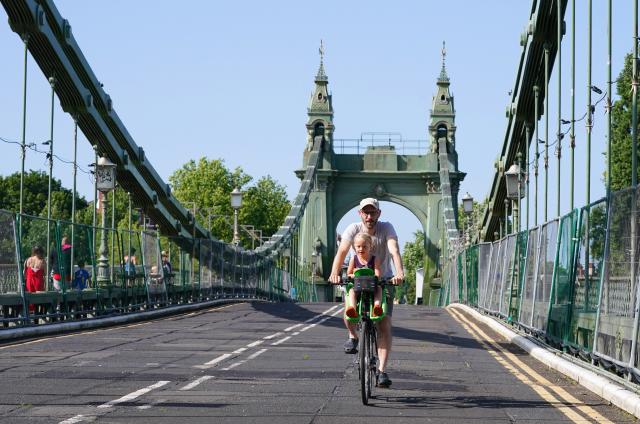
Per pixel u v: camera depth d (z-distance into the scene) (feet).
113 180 131.13
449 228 319.47
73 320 111.45
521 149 183.83
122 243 133.59
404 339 98.78
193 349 81.30
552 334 80.74
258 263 256.52
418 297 530.68
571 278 73.00
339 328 115.14
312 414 45.39
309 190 384.88
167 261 157.17
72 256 113.60
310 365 68.28
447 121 431.43
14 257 96.73
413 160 434.30
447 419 44.65
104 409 45.96
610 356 58.49
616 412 47.65
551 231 84.23
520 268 105.60
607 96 93.97
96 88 158.20
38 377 58.70
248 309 167.53
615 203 59.62
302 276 423.23
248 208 565.53
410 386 57.06
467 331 113.39
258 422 42.93
